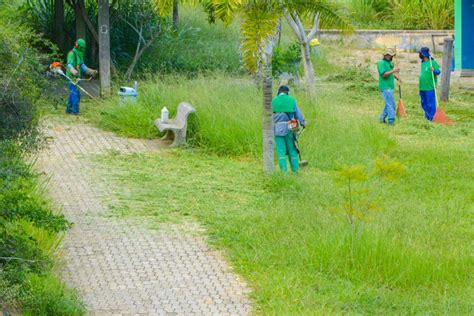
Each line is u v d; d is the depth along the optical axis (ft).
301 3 53.88
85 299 34.65
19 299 32.32
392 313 33.96
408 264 37.58
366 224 40.57
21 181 37.76
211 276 37.52
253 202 48.32
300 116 54.19
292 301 34.76
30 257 33.40
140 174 53.57
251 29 50.52
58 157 57.11
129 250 40.42
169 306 34.19
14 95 39.22
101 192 49.44
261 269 38.24
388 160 58.54
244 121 61.05
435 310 34.24
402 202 48.03
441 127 70.49
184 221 44.91
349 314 33.63
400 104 72.69
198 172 54.75
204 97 64.54
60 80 69.05
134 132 64.34
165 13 53.88
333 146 59.67
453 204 48.93
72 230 42.78
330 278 37.40
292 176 51.90
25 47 41.11
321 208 45.37
